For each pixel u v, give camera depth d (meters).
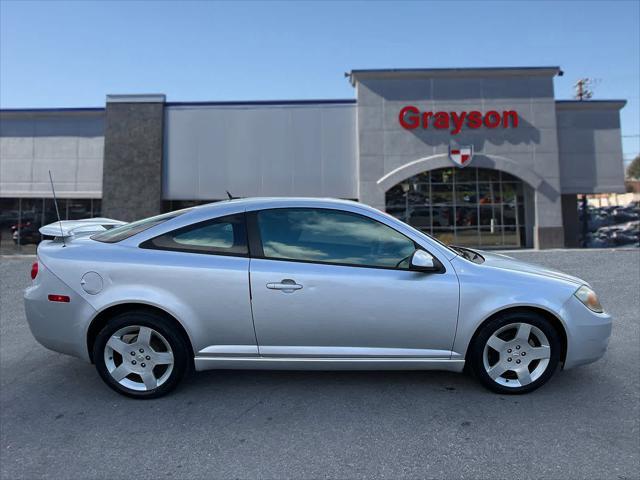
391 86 17.80
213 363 3.80
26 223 19.28
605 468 2.86
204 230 3.92
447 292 3.74
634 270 10.61
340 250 3.84
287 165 18.05
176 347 3.79
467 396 3.87
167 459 3.01
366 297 3.72
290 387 4.09
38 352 5.18
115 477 2.82
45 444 3.21
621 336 5.55
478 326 3.76
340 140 18.06
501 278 3.81
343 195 18.05
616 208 28.80
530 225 18.20
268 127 18.14
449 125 17.77
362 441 3.21
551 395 3.88
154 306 3.74
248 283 3.73
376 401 3.80
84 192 19.00
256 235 3.88
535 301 3.74
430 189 18.30
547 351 3.81
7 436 3.32
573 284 3.91
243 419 3.53
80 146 19.14
